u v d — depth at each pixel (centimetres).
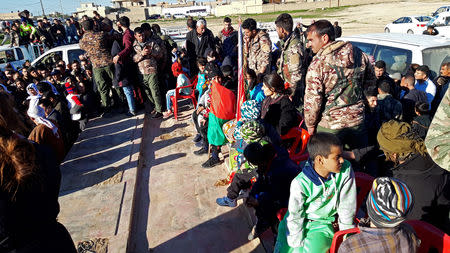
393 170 251
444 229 237
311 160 206
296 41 435
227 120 404
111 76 635
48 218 149
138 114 649
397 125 244
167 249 304
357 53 294
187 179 425
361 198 252
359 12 4119
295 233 214
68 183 404
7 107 138
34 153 140
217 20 5566
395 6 4178
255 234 292
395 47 586
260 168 272
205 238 315
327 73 288
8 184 129
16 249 137
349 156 294
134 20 7494
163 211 362
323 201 208
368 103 380
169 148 523
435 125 163
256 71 518
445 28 1623
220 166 450
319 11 5094
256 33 505
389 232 159
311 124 310
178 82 623
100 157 470
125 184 395
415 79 521
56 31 1420
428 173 234
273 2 6950
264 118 363
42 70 738
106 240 299
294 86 440
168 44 757
